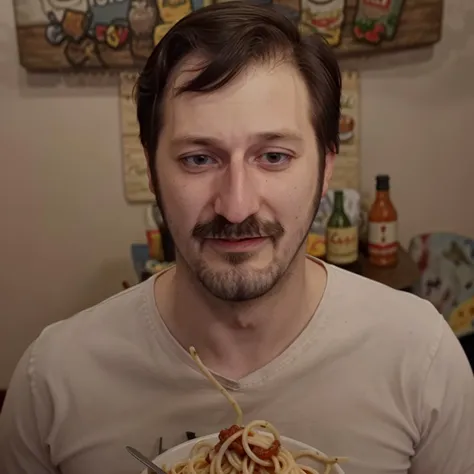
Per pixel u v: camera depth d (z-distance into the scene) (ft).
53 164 8.20
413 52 7.82
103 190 8.27
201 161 2.74
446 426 3.35
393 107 8.00
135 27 7.61
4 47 7.82
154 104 2.85
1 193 8.29
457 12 7.70
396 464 3.25
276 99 2.72
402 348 3.29
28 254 8.49
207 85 2.66
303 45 2.88
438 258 8.13
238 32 2.71
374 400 3.22
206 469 2.68
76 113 8.02
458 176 8.22
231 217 2.66
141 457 2.71
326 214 7.41
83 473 3.28
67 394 3.29
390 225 7.09
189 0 7.52
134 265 7.87
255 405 3.15
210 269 2.79
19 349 8.82
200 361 2.93
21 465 3.48
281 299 3.03
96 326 3.37
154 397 3.21
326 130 2.97
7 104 8.00
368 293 3.42
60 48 7.68
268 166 2.75
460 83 7.93
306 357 3.16
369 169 8.18
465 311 8.00
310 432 3.17
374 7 7.50
